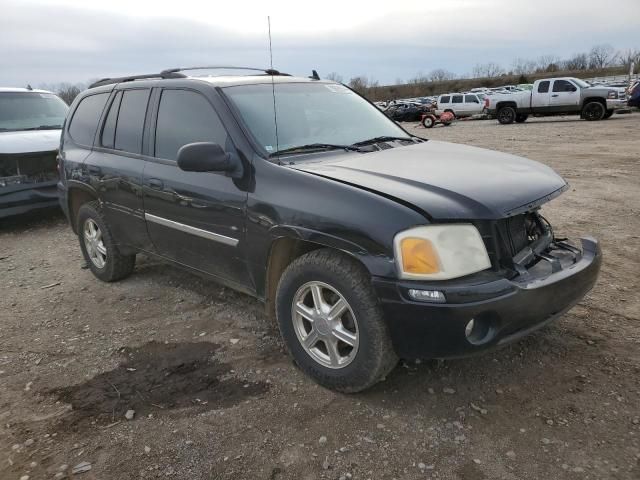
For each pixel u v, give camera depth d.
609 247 5.41
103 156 4.66
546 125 23.73
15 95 8.55
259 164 3.32
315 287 3.06
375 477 2.46
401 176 3.05
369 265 2.71
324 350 3.20
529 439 2.66
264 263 3.32
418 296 2.61
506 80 80.38
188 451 2.69
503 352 3.45
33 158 7.19
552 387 3.07
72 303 4.69
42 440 2.82
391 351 2.85
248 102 3.71
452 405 2.95
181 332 4.00
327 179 3.02
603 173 9.94
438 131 25.77
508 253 2.83
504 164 3.44
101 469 2.59
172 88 4.06
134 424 2.92
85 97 5.24
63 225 7.69
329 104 4.18
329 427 2.81
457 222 2.69
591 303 4.09
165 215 4.00
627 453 2.53
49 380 3.42
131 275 5.26
